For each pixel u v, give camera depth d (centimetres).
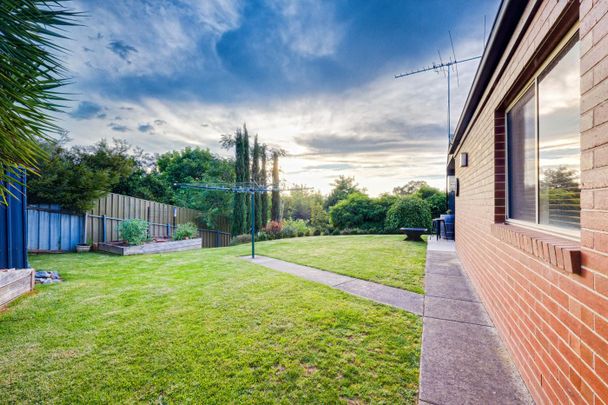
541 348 190
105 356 251
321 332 295
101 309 365
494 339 282
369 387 208
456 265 616
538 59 225
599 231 131
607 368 123
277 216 1833
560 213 205
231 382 215
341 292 431
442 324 315
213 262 705
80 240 933
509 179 323
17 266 494
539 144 237
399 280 498
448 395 199
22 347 266
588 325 138
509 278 266
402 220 1154
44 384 212
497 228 296
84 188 905
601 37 132
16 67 189
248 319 331
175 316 341
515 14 237
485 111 387
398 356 249
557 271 171
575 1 157
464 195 599
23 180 497
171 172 2191
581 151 149
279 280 509
